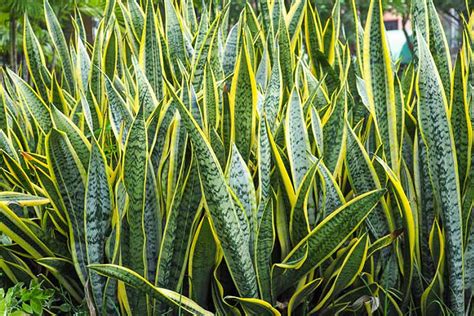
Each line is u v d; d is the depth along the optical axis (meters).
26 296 2.18
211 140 2.12
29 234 2.24
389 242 2.09
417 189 2.19
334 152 2.21
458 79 2.13
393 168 2.20
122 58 2.93
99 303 2.18
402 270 2.20
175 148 2.15
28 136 2.68
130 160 2.03
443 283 2.18
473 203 2.18
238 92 2.15
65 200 2.19
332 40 2.68
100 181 2.14
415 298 2.25
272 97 2.25
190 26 3.22
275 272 2.09
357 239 2.11
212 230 2.02
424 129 2.11
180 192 2.07
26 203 2.14
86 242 2.12
